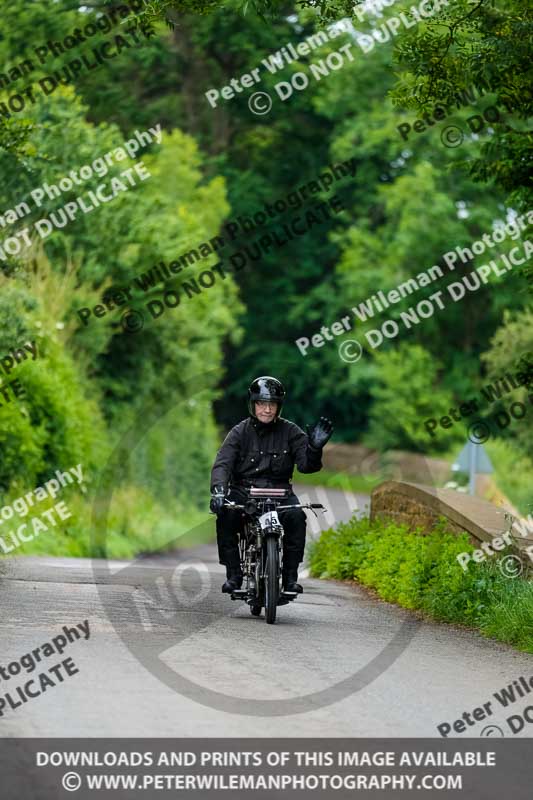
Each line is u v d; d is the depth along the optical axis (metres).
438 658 34.56
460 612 42.88
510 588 42.69
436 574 46.91
